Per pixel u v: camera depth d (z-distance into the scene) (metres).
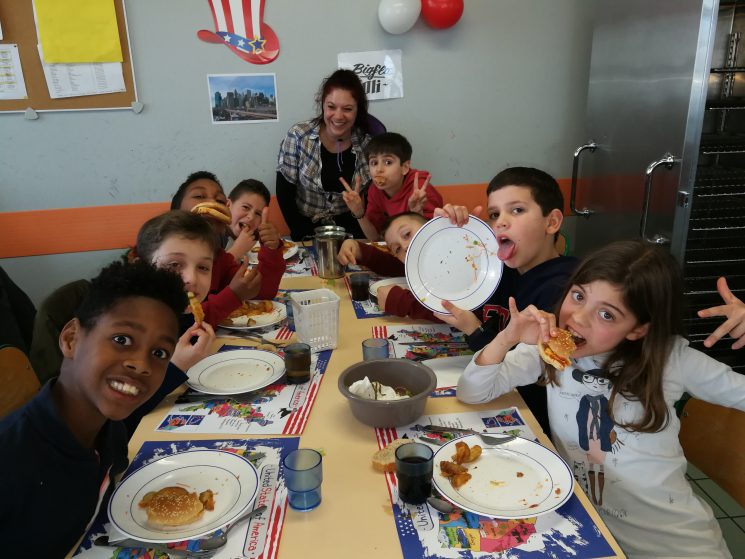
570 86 3.40
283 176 3.02
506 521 0.84
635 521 1.08
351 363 1.40
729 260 2.68
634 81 2.62
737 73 2.75
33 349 1.59
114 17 2.90
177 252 1.41
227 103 3.13
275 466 0.98
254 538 0.82
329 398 1.22
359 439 1.06
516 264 1.50
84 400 0.85
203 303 1.59
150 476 0.94
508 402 1.20
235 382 1.30
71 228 3.17
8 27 2.81
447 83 3.30
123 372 0.82
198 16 2.98
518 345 1.29
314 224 3.06
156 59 3.01
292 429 1.10
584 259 1.12
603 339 1.06
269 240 1.85
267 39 3.07
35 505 0.80
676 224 2.37
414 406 1.09
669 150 2.39
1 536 0.79
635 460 1.09
